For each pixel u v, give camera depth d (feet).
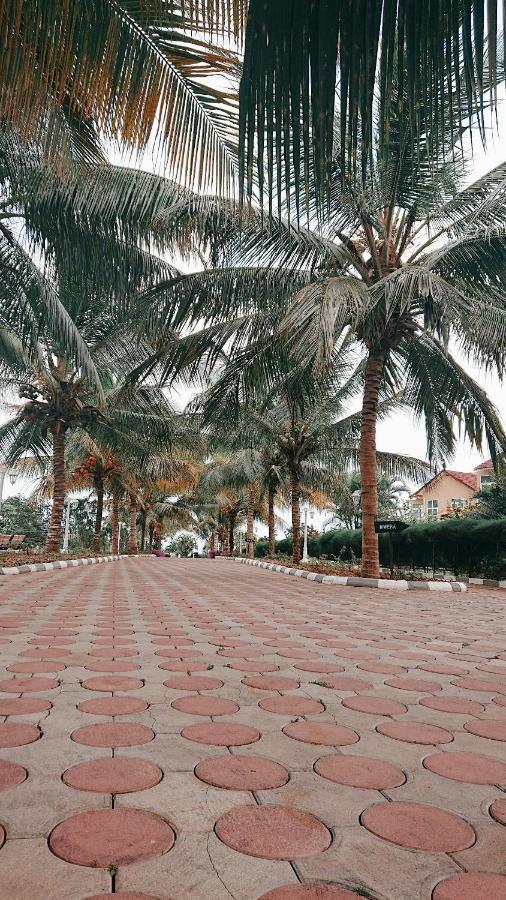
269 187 5.71
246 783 6.23
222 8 7.86
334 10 4.77
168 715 8.50
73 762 6.66
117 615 19.56
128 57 11.12
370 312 31.63
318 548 82.02
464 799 6.04
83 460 75.00
